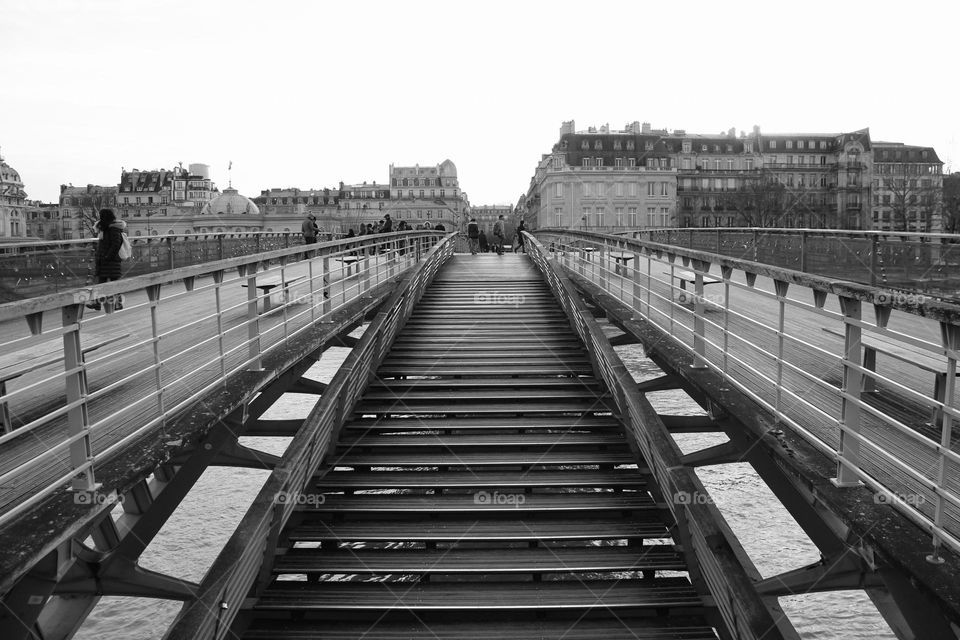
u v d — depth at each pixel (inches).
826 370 281.9
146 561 426.0
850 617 362.6
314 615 204.8
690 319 413.1
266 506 199.9
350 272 765.3
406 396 344.5
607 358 317.7
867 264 547.8
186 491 256.7
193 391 257.4
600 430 312.7
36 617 161.6
